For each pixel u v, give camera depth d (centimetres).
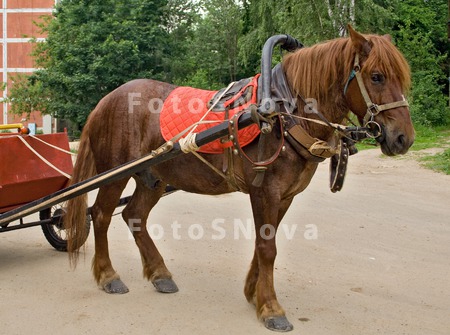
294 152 350
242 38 2494
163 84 440
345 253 544
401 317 381
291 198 382
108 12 2628
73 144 1847
